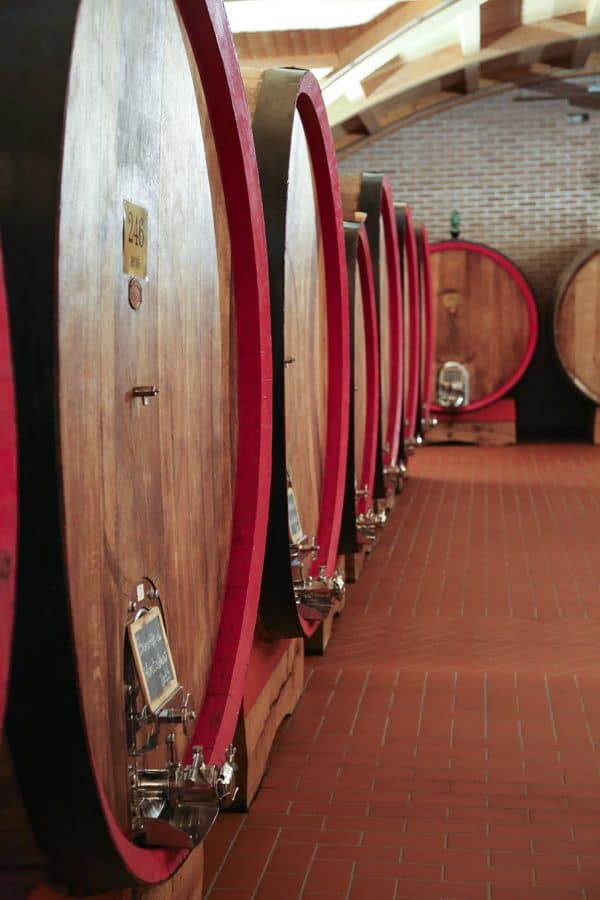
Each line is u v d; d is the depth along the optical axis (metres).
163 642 1.95
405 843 3.06
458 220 12.88
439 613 5.51
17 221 1.40
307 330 3.80
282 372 3.10
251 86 3.28
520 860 2.95
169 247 2.05
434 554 6.86
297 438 3.61
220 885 2.84
